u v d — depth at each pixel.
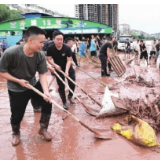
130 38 28.09
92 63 14.22
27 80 3.64
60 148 3.55
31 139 3.89
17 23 28.00
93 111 5.02
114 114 4.72
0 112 5.32
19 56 3.35
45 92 3.60
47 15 29.70
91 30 26.72
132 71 11.50
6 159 3.28
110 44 9.61
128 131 3.82
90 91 7.11
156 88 7.43
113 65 9.60
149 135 3.48
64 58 5.36
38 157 3.32
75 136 3.95
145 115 4.45
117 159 3.20
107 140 3.75
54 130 4.20
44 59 3.68
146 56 15.04
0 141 3.83
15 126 3.69
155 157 3.23
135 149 3.46
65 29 26.41
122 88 7.45
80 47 15.31
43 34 3.32
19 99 3.55
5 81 9.33
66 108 5.35
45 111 3.73
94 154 3.35
